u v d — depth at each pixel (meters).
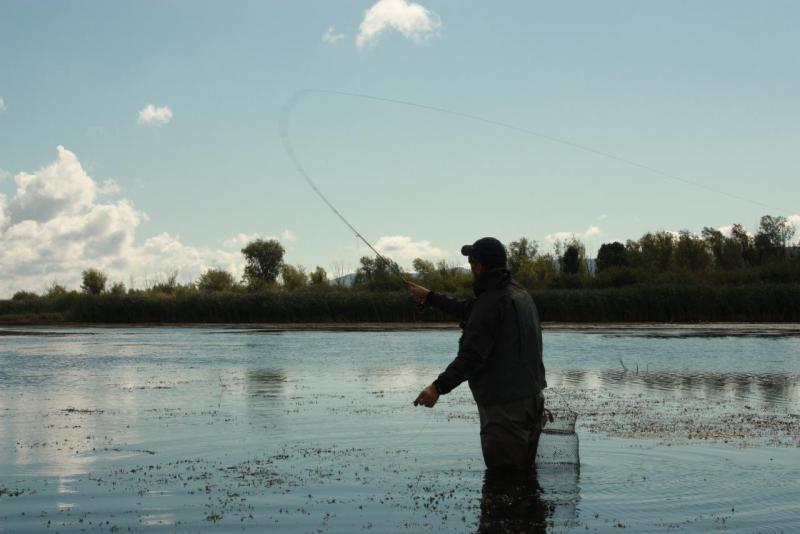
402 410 13.60
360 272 72.06
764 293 54.78
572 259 79.75
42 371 22.42
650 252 82.19
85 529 6.46
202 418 12.92
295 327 53.09
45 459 9.50
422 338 38.91
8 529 6.47
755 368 22.48
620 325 51.16
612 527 6.36
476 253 8.18
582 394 16.22
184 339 39.38
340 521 6.59
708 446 9.92
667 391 16.77
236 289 83.25
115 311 62.34
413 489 7.65
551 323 54.38
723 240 83.19
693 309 55.19
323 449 9.91
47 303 68.44
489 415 8.20
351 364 24.42
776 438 10.58
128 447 10.30
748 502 7.11
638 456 9.23
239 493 7.60
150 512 6.96
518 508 6.92
